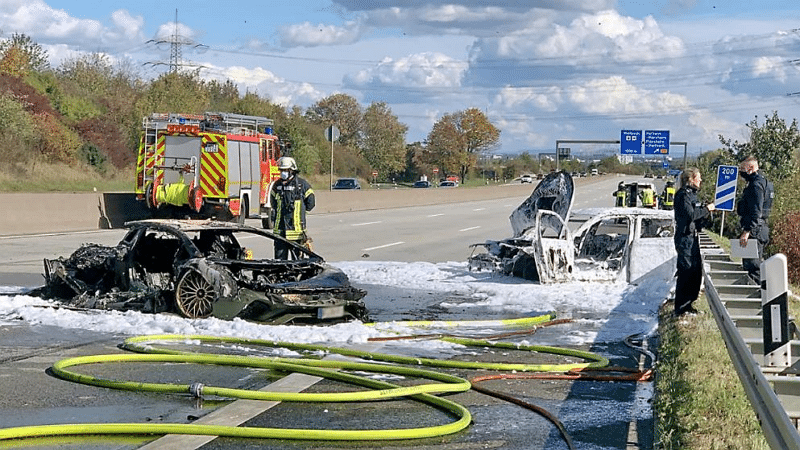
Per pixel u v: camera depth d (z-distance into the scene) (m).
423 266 17.77
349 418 6.70
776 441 4.34
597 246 17.11
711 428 6.16
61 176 45.69
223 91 78.19
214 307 10.48
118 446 5.87
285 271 11.34
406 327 10.87
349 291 10.89
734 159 35.25
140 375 7.97
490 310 12.84
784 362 5.88
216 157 27.16
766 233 12.12
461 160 122.69
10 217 24.48
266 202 30.86
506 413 7.01
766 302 5.90
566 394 7.70
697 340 9.38
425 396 7.24
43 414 6.63
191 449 5.81
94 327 10.22
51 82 53.56
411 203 52.34
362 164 94.75
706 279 9.82
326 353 9.18
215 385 7.68
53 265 11.80
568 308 13.05
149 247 12.04
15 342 9.38
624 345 10.24
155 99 58.28
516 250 16.64
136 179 27.58
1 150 43.38
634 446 6.12
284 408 6.93
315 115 107.75
